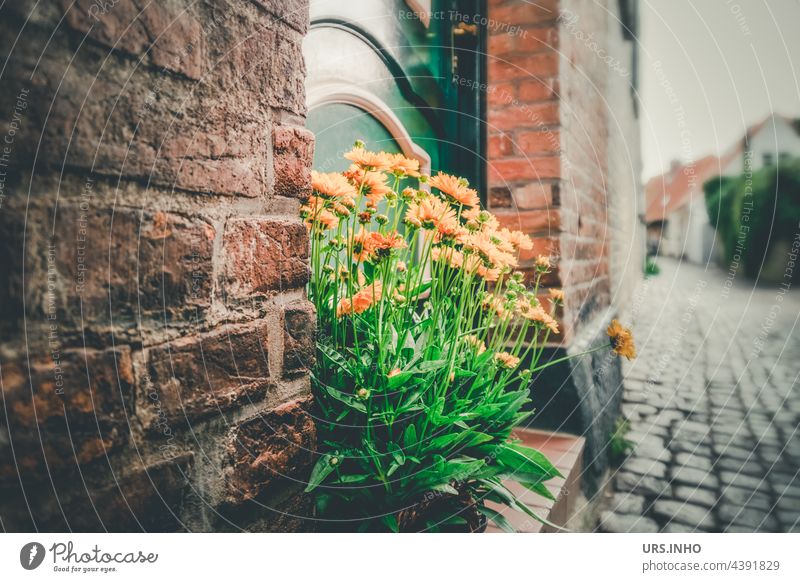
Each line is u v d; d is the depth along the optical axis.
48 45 0.37
